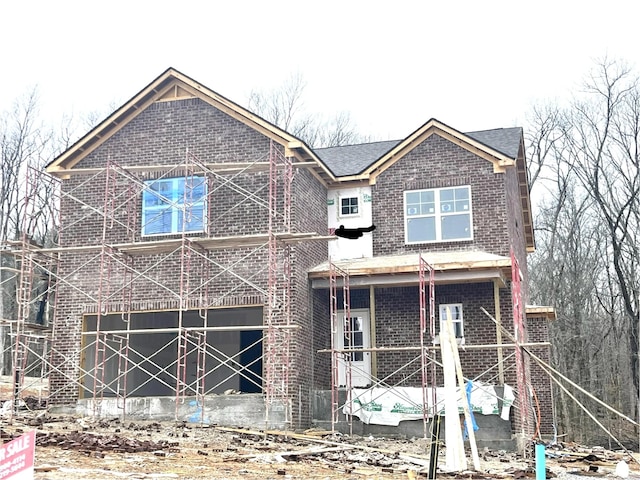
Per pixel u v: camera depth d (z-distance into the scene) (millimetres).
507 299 23719
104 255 23375
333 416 21531
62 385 23531
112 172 24531
